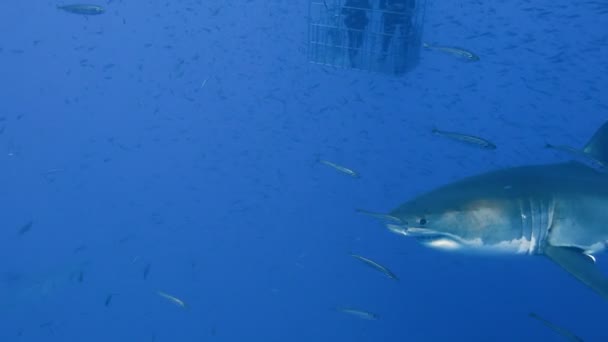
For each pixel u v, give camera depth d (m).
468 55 5.95
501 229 2.92
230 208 16.27
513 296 14.14
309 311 14.29
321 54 9.32
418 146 13.70
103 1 19.59
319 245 15.07
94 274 15.59
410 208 3.10
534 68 12.85
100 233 17.00
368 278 14.74
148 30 17.31
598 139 3.60
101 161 19.47
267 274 15.12
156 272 15.55
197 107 16.42
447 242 3.00
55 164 19.75
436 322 13.21
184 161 17.59
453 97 13.03
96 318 14.48
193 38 15.55
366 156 14.11
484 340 12.50
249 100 15.43
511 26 12.58
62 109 21.36
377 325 13.57
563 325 13.09
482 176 3.25
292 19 13.76
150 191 17.73
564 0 12.27
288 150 15.08
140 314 14.66
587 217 2.99
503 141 13.79
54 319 14.52
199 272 15.38
